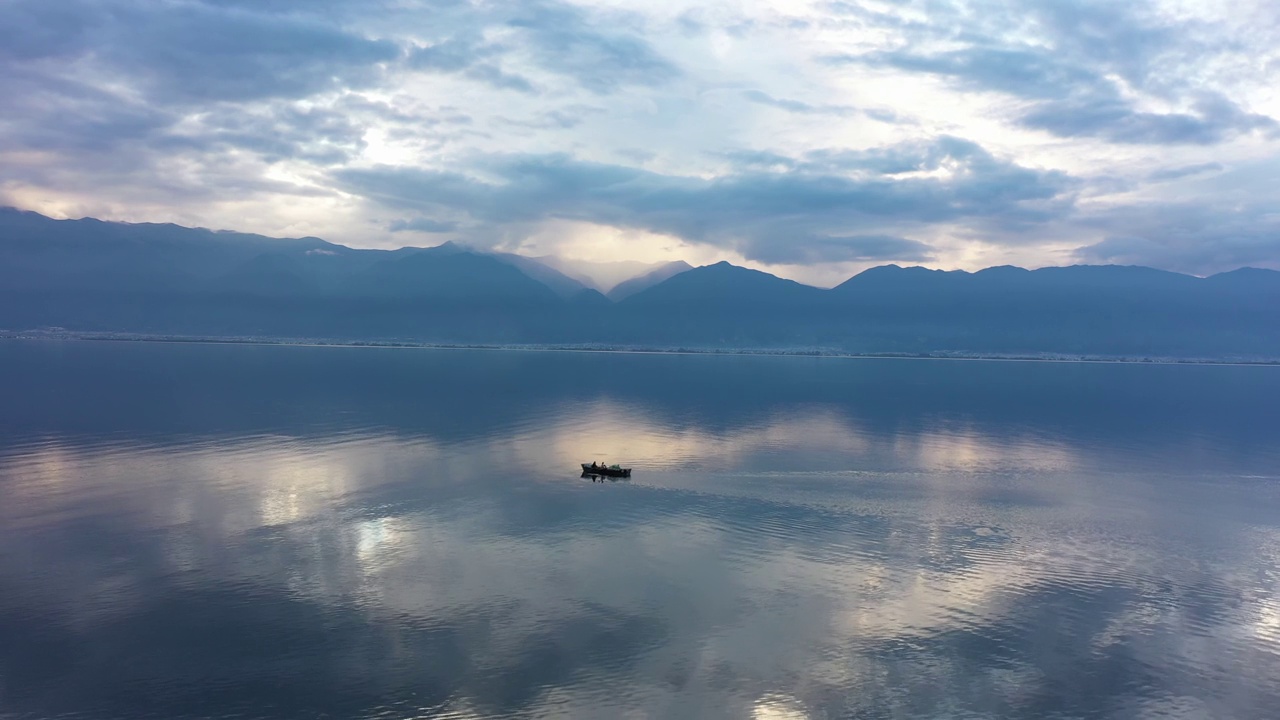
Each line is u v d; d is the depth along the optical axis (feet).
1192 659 106.11
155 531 151.94
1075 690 97.25
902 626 114.11
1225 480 223.51
